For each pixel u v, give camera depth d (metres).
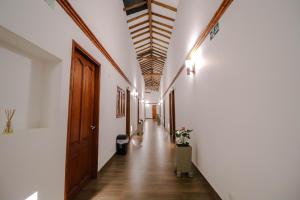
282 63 1.07
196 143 3.12
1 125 1.20
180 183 2.62
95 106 2.85
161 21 6.07
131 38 7.16
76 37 2.01
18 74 1.36
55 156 1.59
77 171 2.25
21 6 1.16
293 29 0.99
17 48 1.35
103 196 2.21
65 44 1.75
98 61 2.85
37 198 1.34
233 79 1.70
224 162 1.91
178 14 4.91
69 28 1.84
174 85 6.15
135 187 2.47
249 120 1.42
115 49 4.10
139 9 5.43
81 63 2.33
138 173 3.04
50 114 1.60
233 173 1.70
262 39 1.26
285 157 1.05
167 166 3.43
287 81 1.03
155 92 21.56
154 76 15.16
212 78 2.29
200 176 2.85
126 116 6.02
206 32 2.48
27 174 1.24
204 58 2.65
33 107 1.51
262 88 1.26
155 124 13.95
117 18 4.31
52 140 1.55
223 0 1.86
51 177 1.53
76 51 2.16
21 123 1.38
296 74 0.97
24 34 1.18
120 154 4.29
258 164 1.30
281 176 1.08
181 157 2.91
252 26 1.38
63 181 1.72
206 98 2.55
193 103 3.34
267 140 1.20
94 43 2.64
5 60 1.25
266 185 1.21
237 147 1.62
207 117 2.51
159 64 11.66
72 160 2.09
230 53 1.77
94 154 2.80
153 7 5.41
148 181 2.69
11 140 1.10
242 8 1.53
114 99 4.04
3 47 1.23
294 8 0.99
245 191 1.48
